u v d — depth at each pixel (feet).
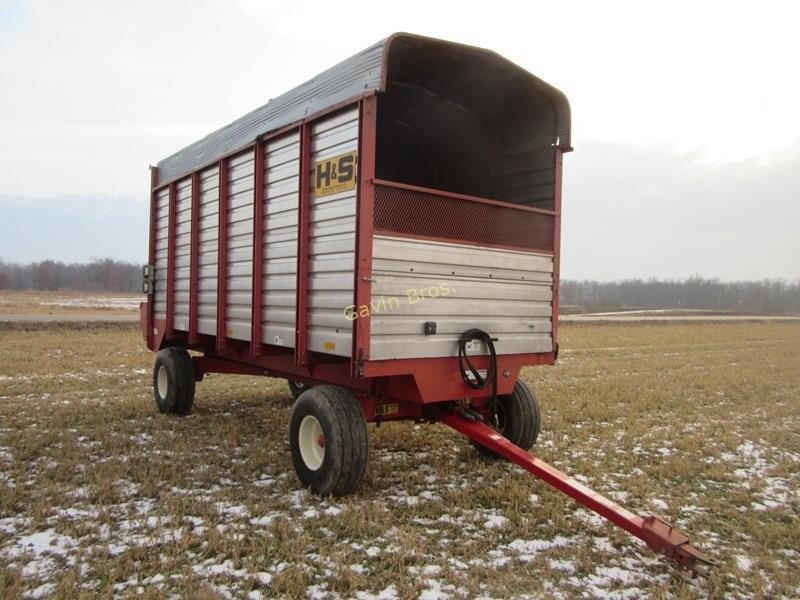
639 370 45.50
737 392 35.50
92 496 15.26
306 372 18.90
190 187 23.85
